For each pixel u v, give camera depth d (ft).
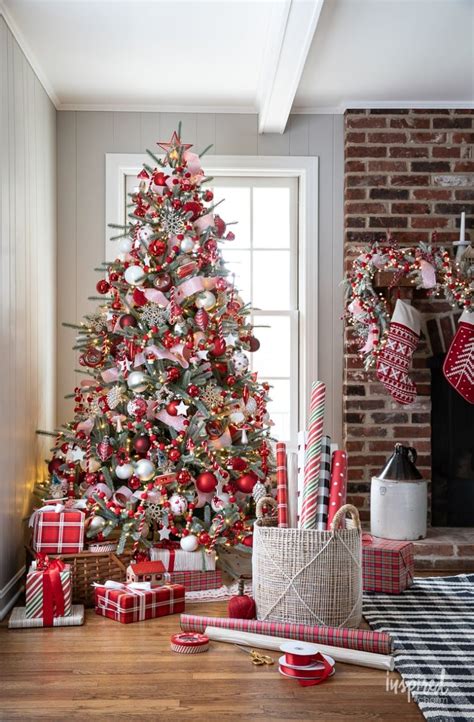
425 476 15.97
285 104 14.66
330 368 16.56
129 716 8.02
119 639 10.37
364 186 16.19
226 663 9.53
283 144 16.51
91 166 16.33
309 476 11.14
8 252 12.07
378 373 15.17
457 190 16.19
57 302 16.22
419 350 16.02
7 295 11.99
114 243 16.37
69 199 16.30
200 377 12.96
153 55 13.74
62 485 13.19
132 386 12.73
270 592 10.66
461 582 13.29
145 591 11.36
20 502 12.83
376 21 12.32
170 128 16.43
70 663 9.46
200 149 16.48
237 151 16.49
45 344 14.98
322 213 16.58
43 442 14.70
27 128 13.51
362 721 7.98
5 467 11.82
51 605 10.93
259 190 17.01
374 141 16.19
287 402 16.97
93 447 13.14
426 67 14.26
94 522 12.38
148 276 13.00
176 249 13.16
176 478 12.65
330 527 10.56
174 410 12.59
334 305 16.57
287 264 17.07
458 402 16.24
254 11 11.94
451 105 16.15
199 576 12.41
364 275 15.16
